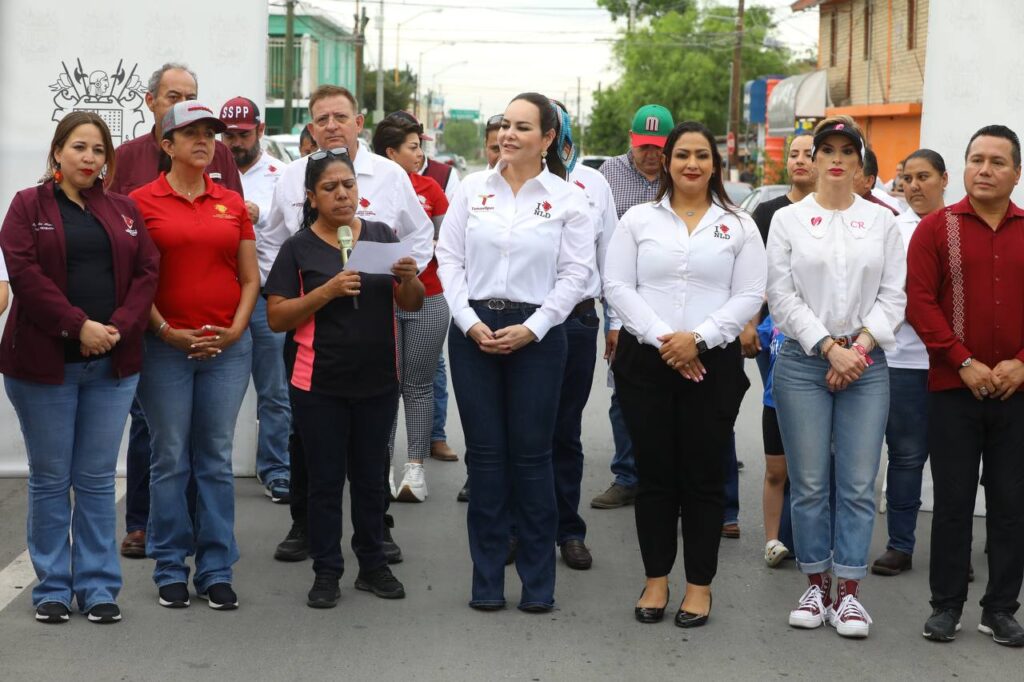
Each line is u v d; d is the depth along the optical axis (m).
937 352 5.57
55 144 5.32
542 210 5.69
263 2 7.94
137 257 5.45
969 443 5.57
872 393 5.62
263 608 5.79
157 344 5.64
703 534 5.66
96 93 7.91
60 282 5.28
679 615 5.69
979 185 5.52
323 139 6.62
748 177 41.94
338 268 5.73
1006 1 7.22
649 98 65.06
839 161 5.64
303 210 6.29
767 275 5.77
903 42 35.56
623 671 5.09
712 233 5.60
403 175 6.88
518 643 5.40
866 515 5.62
